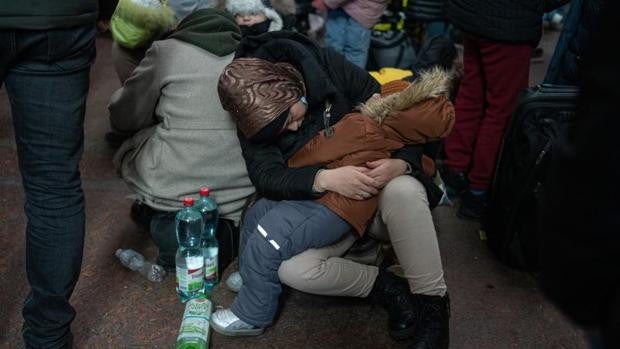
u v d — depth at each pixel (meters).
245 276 1.76
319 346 1.81
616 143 0.70
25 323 1.60
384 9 3.18
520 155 2.03
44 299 1.52
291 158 1.81
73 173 1.46
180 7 2.34
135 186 2.09
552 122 2.03
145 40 2.36
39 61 1.33
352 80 1.91
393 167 1.71
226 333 1.81
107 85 3.61
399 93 1.77
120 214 2.38
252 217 1.87
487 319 1.95
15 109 1.38
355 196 1.69
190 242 1.95
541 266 0.86
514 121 2.12
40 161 1.41
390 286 1.86
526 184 1.99
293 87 1.71
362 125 1.75
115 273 2.06
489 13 2.22
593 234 0.74
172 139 1.98
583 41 2.22
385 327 1.90
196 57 1.96
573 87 2.13
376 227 1.87
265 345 1.81
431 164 1.91
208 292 2.01
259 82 1.67
